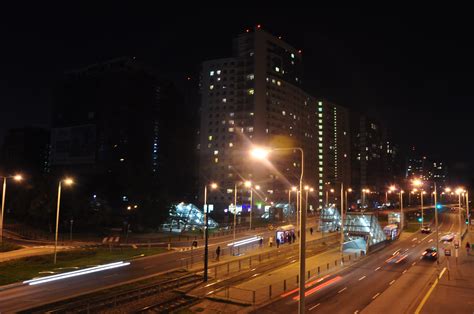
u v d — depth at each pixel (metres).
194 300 37.53
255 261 57.56
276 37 184.38
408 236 96.31
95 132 183.00
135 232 99.81
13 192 115.88
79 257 60.16
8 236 87.12
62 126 194.38
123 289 40.59
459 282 45.38
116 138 179.00
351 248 73.00
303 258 23.25
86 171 173.12
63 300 36.34
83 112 189.75
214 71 177.25
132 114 183.62
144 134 184.88
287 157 179.88
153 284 42.78
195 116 189.50
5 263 54.00
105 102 184.88
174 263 56.12
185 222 109.06
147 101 191.38
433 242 84.56
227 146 170.88
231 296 38.53
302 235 23.42
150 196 105.25
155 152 188.88
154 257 61.62
